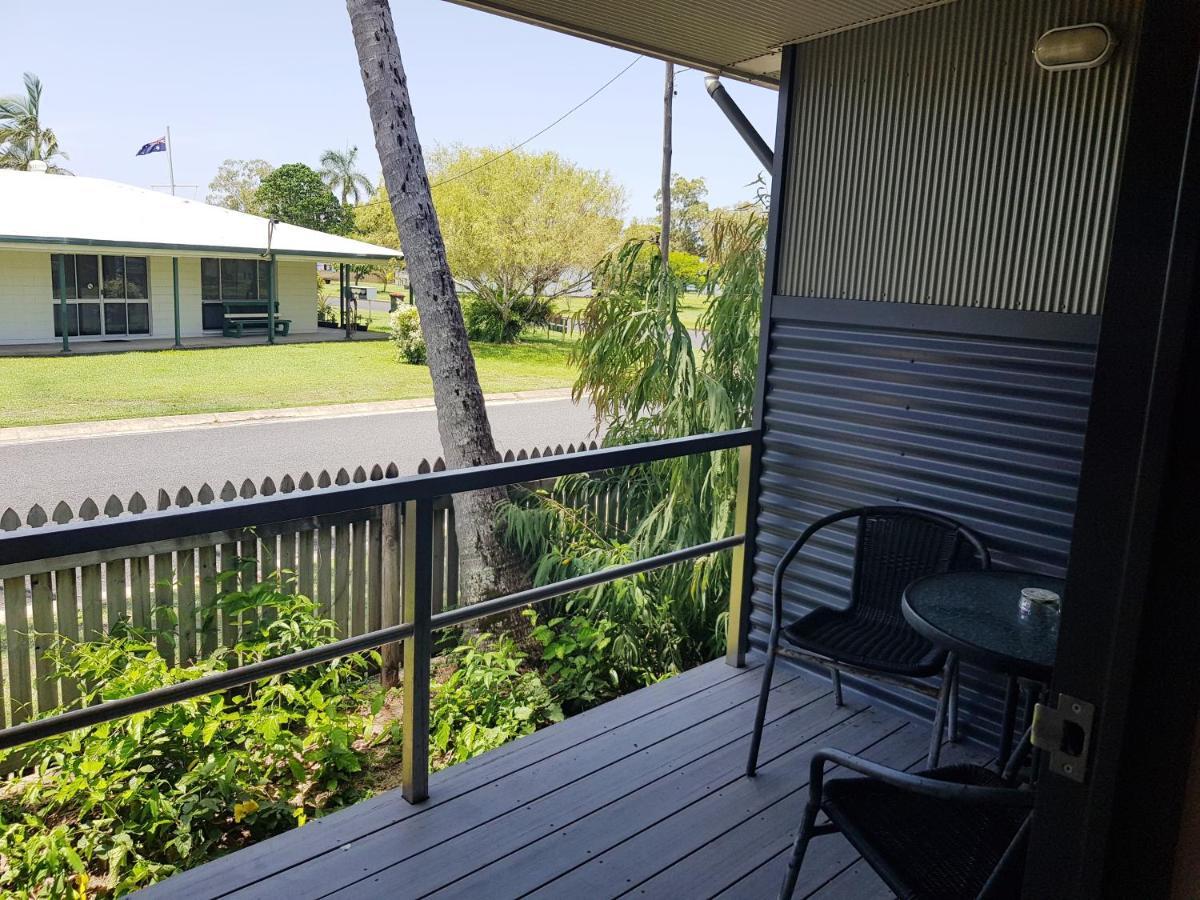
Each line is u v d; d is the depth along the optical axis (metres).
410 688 2.34
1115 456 0.80
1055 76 2.53
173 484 9.67
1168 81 0.74
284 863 2.14
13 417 12.73
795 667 3.36
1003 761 2.54
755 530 3.39
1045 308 2.62
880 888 2.14
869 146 2.98
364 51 6.46
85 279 19.06
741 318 5.69
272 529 4.46
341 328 26.06
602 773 2.60
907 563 2.83
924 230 2.87
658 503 5.72
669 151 17.03
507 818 2.36
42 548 1.56
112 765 3.31
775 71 3.55
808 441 3.21
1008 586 2.33
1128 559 0.79
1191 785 0.79
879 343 2.99
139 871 2.97
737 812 2.43
